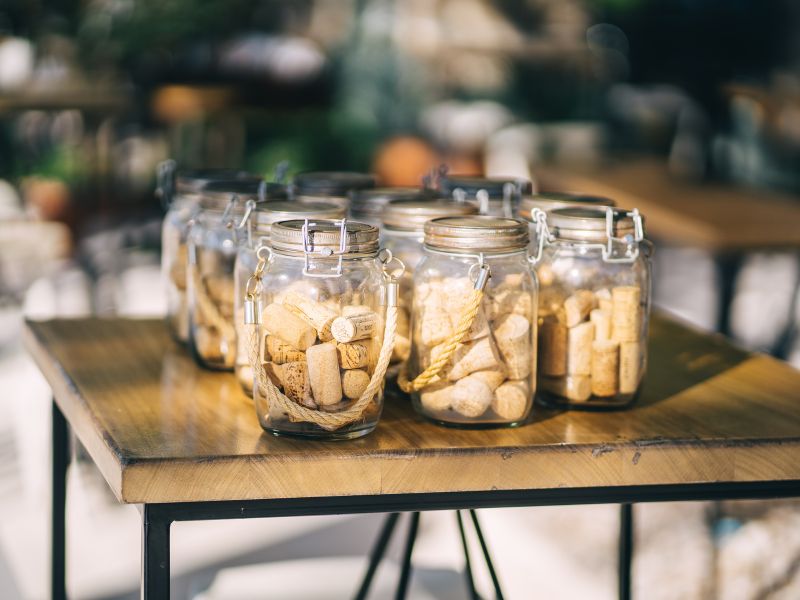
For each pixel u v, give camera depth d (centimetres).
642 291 149
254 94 627
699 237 338
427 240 139
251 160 750
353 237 131
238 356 155
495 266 138
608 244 145
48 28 680
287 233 131
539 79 872
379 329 135
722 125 524
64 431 189
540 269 151
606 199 163
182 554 300
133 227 639
